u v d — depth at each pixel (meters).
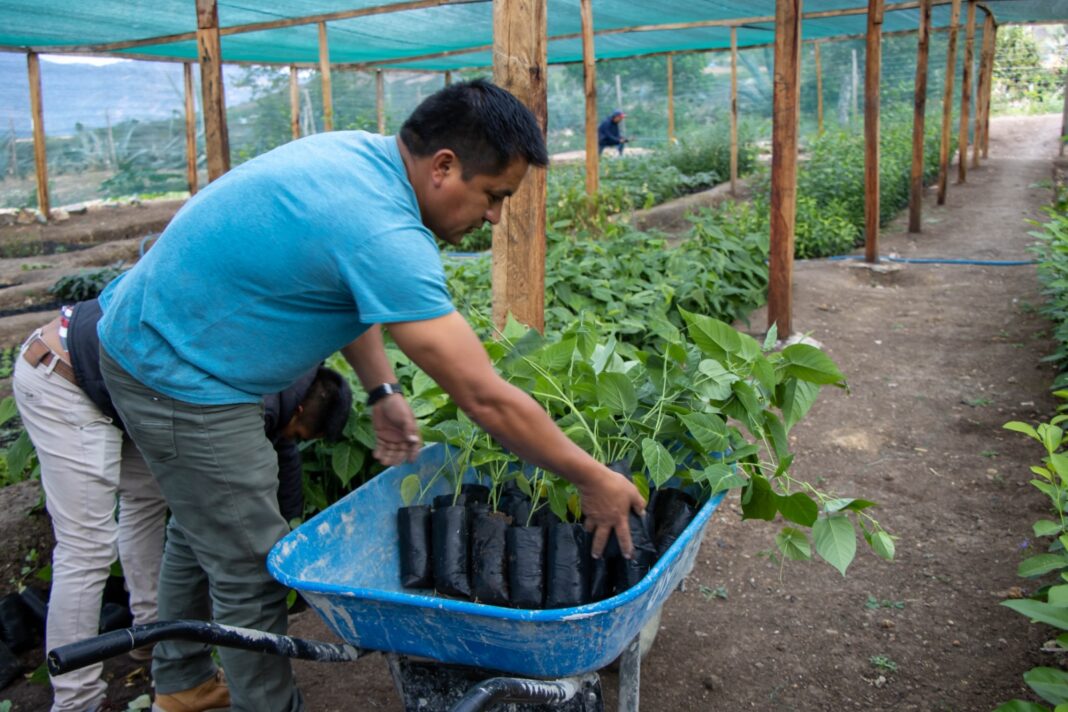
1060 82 31.95
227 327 2.21
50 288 9.78
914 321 7.51
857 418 5.54
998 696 3.06
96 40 11.18
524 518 2.64
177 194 17.62
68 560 2.81
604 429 2.77
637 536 2.41
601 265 6.58
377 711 3.11
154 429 2.31
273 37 11.25
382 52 13.66
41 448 2.74
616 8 10.75
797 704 3.10
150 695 3.23
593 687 2.25
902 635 3.44
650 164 17.77
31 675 3.38
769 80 32.12
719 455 2.65
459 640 2.09
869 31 8.98
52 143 17.28
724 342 2.69
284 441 3.04
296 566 2.31
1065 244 6.38
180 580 2.83
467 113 2.06
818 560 3.99
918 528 4.22
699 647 3.43
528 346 2.95
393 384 2.68
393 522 2.73
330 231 2.03
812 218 10.77
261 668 2.52
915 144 11.33
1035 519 4.17
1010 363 6.32
